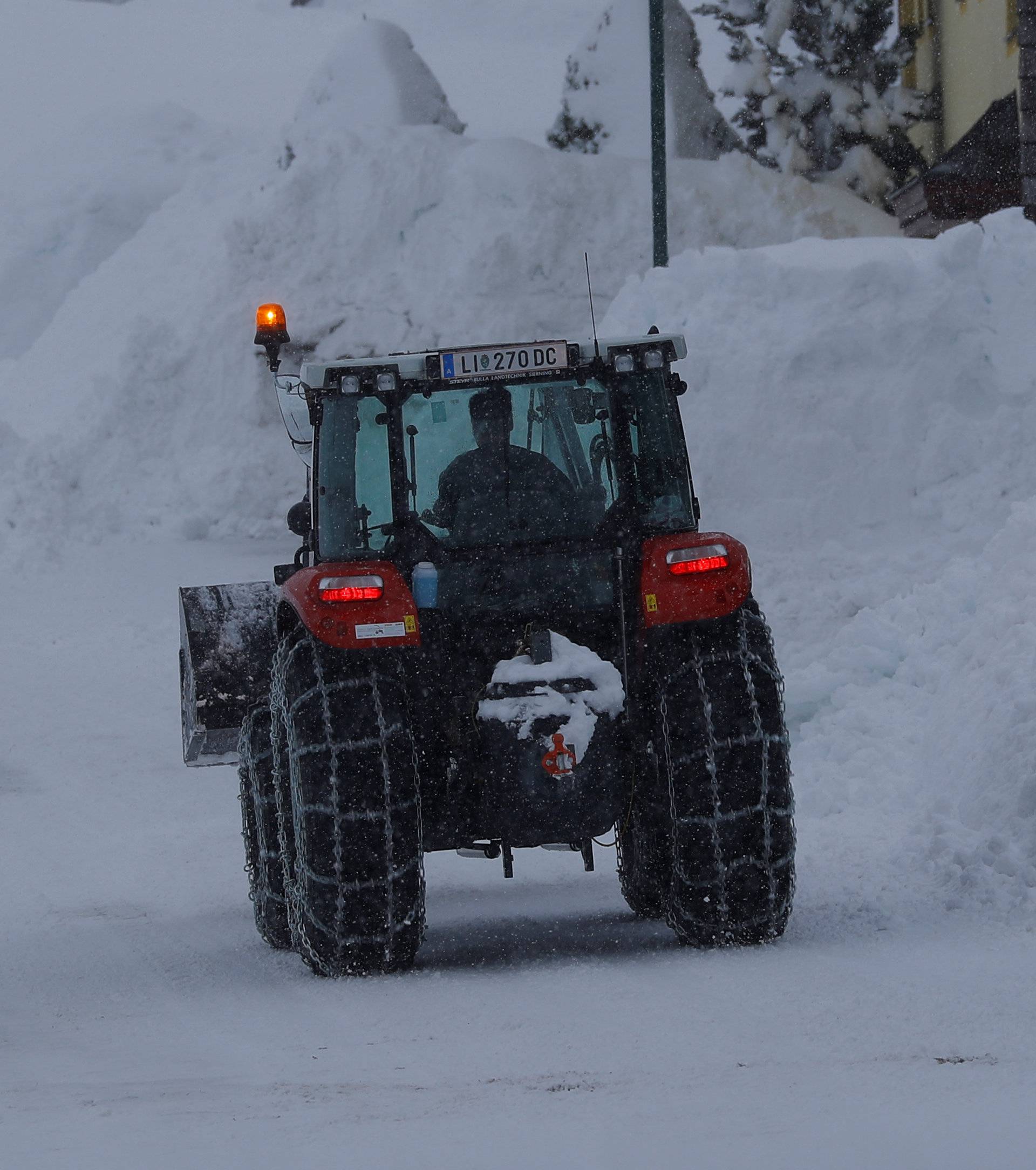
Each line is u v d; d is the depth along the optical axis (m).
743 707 24.62
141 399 103.62
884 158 119.38
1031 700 33.75
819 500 57.97
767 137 118.31
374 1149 14.34
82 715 64.19
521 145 109.25
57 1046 20.92
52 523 97.19
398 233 106.44
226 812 48.75
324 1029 20.75
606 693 24.67
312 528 27.20
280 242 107.12
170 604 83.00
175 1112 16.27
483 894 35.44
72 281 150.75
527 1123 14.97
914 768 37.03
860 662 43.09
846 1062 16.69
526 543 26.06
